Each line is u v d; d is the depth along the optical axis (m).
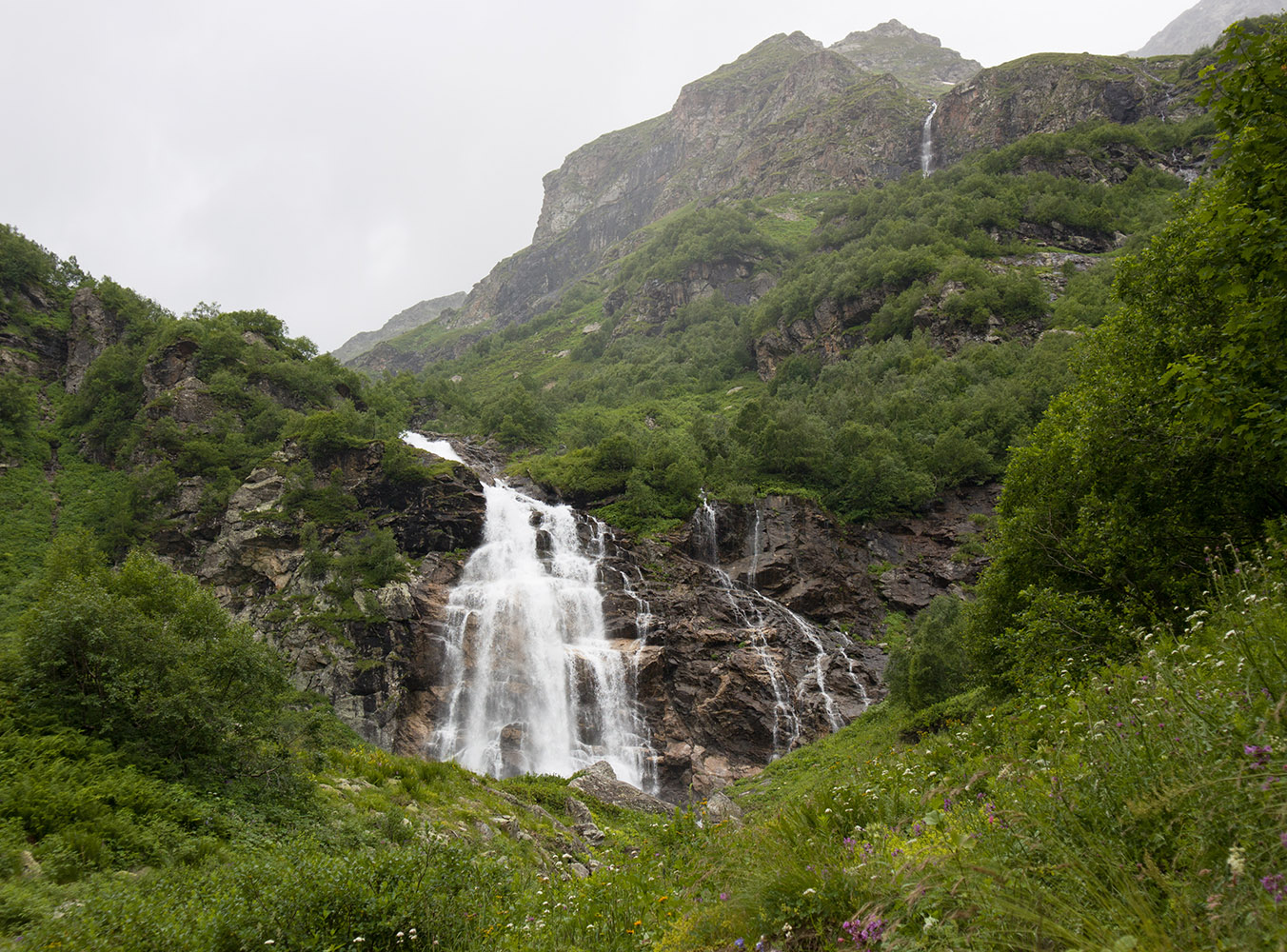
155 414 70.94
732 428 81.88
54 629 17.41
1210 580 13.51
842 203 151.75
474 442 98.69
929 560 68.31
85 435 74.56
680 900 8.28
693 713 51.91
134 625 18.56
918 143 188.38
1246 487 17.27
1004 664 24.19
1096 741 6.49
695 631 56.34
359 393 90.88
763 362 120.88
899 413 79.62
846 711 51.91
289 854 13.35
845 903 6.17
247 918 9.70
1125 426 20.41
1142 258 23.80
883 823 8.14
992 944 4.76
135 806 14.73
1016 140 154.38
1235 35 10.73
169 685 17.88
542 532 65.88
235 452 66.88
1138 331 23.14
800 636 58.88
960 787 8.27
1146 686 7.18
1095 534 20.02
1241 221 10.73
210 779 17.11
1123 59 156.12
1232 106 10.79
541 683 53.69
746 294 159.25
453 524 62.69
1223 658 6.82
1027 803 6.32
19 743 15.33
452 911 10.59
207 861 13.45
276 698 21.41
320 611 52.59
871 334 104.62
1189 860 4.76
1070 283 95.25
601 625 57.72
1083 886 4.80
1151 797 5.35
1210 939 4.04
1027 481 25.31
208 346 77.75
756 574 64.38
